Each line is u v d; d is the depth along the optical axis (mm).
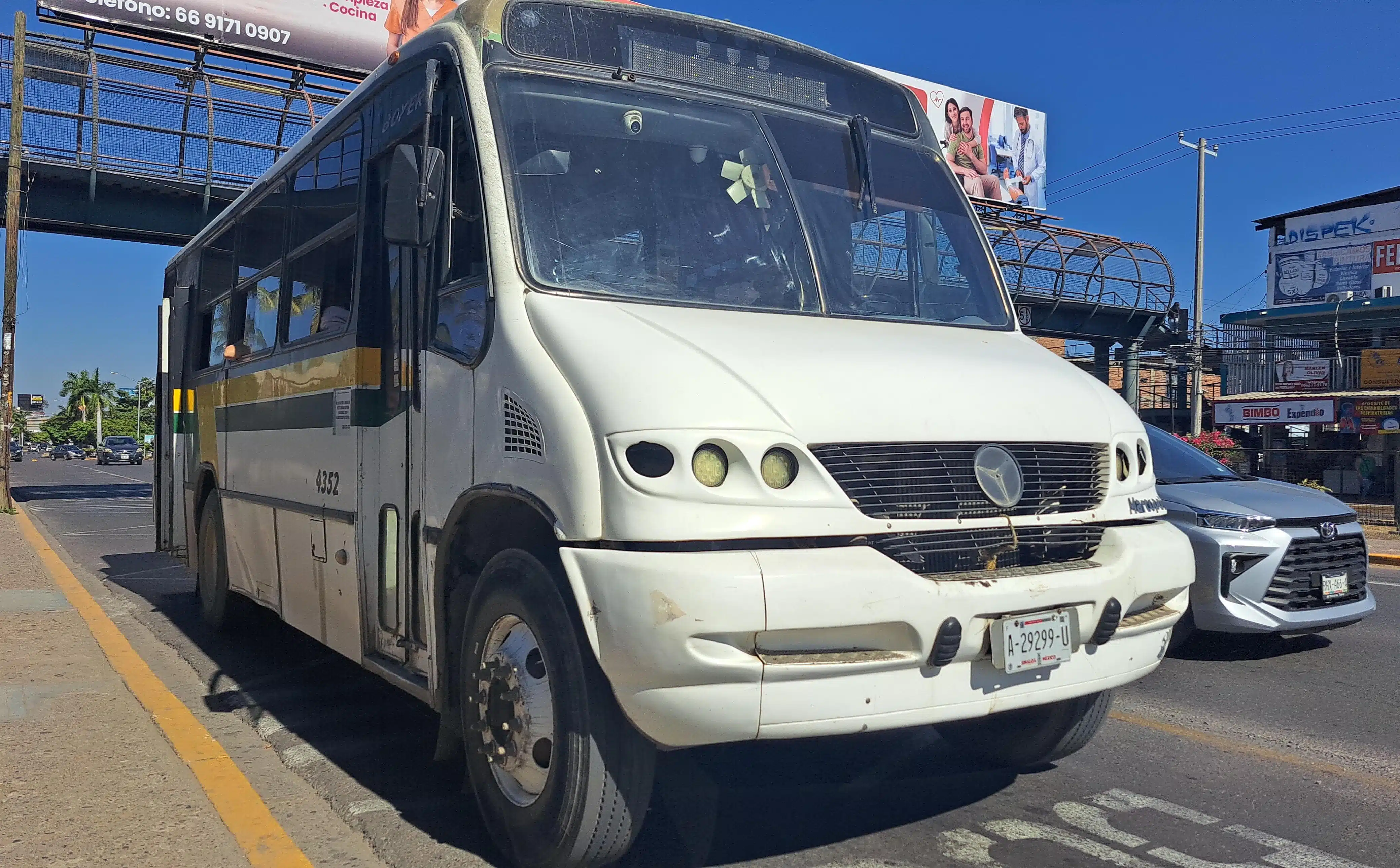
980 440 3566
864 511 3307
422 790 4602
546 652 3383
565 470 3273
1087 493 3834
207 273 8438
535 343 3576
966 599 3303
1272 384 29578
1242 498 7332
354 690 6449
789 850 3906
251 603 7867
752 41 4711
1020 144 37500
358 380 4934
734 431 3162
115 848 3734
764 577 3029
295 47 26219
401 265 4613
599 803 3299
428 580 4152
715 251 4098
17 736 5008
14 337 21734
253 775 4816
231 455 7301
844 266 4391
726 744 5121
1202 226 31828
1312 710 5961
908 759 4984
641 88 4336
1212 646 7684
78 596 9461
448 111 4223
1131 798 4504
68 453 82188
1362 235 31297
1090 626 3619
